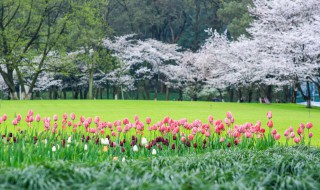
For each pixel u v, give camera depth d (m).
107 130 17.23
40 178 6.38
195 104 40.38
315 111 34.81
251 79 47.62
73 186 6.29
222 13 59.59
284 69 40.31
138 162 8.19
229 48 52.44
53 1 49.22
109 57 63.09
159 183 6.41
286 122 22.67
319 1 42.66
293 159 8.62
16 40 48.28
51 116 24.00
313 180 7.15
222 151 10.09
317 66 37.66
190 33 78.50
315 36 38.84
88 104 37.31
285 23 45.47
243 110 32.91
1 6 49.28
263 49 45.94
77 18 53.91
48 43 50.12
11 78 50.00
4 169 6.97
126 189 6.02
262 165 8.34
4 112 26.77
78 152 9.40
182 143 11.01
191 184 6.43
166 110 30.91
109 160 8.80
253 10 49.56
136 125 11.30
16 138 10.70
